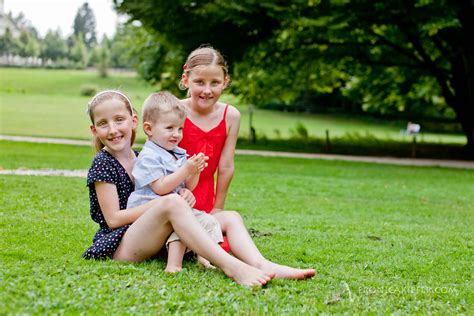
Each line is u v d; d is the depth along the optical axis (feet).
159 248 12.61
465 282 13.37
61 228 17.11
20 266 11.93
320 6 58.59
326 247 16.60
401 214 25.52
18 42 400.88
